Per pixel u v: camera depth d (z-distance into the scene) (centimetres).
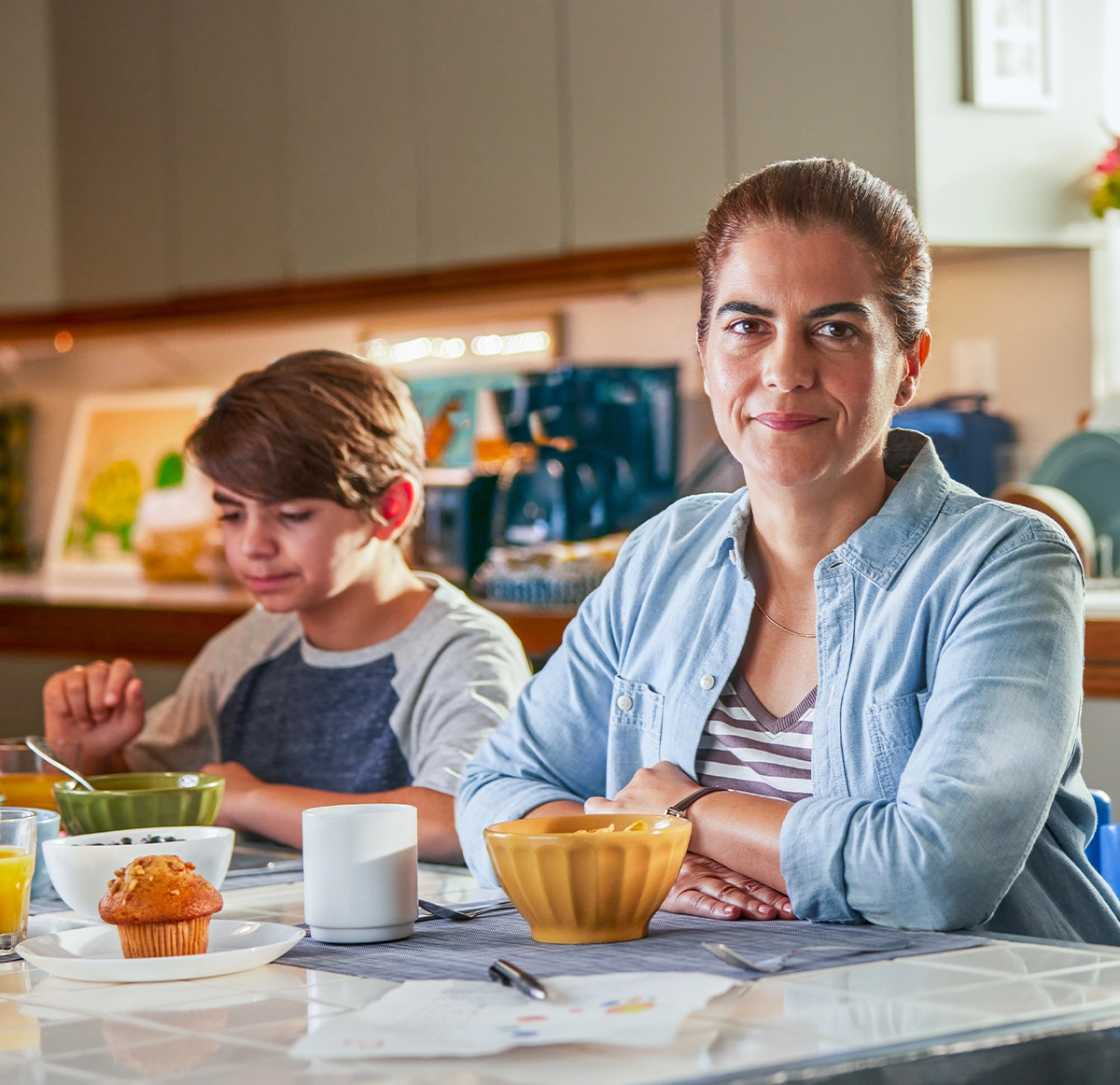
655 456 397
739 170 347
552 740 149
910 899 111
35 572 500
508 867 109
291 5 409
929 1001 88
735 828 121
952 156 326
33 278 455
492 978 94
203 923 107
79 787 153
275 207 415
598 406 401
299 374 188
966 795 112
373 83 397
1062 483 344
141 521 479
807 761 133
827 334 126
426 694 189
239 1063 81
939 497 133
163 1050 84
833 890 114
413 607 198
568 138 369
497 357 437
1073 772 129
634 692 145
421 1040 81
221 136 423
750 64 344
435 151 389
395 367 455
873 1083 75
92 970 101
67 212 452
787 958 100
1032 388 361
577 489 400
